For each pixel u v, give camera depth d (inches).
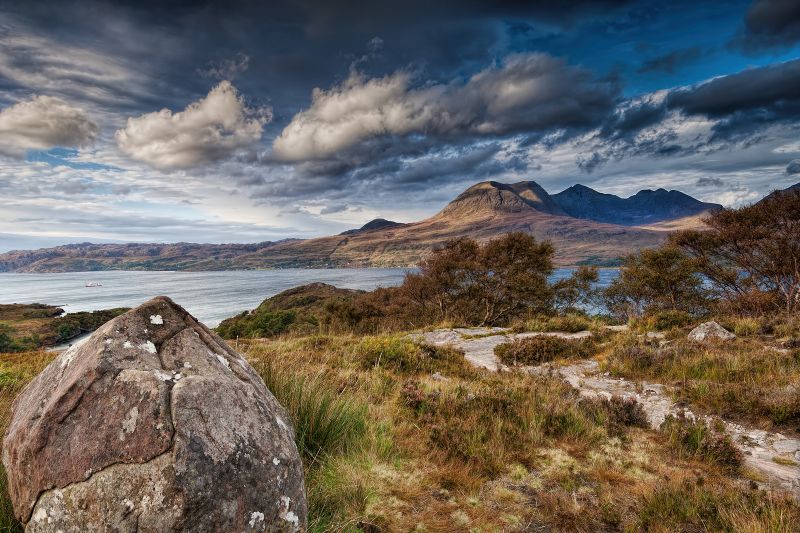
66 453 92.0
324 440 193.2
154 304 126.8
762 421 249.8
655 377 362.6
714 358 368.2
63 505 88.7
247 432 102.6
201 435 93.5
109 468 89.1
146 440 90.3
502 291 1206.9
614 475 184.4
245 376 127.6
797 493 170.7
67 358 116.5
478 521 147.3
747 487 176.2
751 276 897.5
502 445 206.4
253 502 95.2
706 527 144.0
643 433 240.1
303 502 108.7
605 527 147.3
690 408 278.4
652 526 145.8
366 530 136.9
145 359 108.0
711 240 949.8
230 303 6092.5
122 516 85.3
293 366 259.9
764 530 134.6
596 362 438.9
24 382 327.6
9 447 101.7
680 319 607.5
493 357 506.0
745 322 547.8
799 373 311.7
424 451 200.7
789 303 763.4
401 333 775.7
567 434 228.7
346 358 400.2
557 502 159.2
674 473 187.5
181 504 85.3
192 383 101.7
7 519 110.5
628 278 1117.7
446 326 828.6
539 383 328.5
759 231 833.5
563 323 692.1
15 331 3590.1
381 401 275.7
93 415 95.2
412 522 144.3
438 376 371.6
